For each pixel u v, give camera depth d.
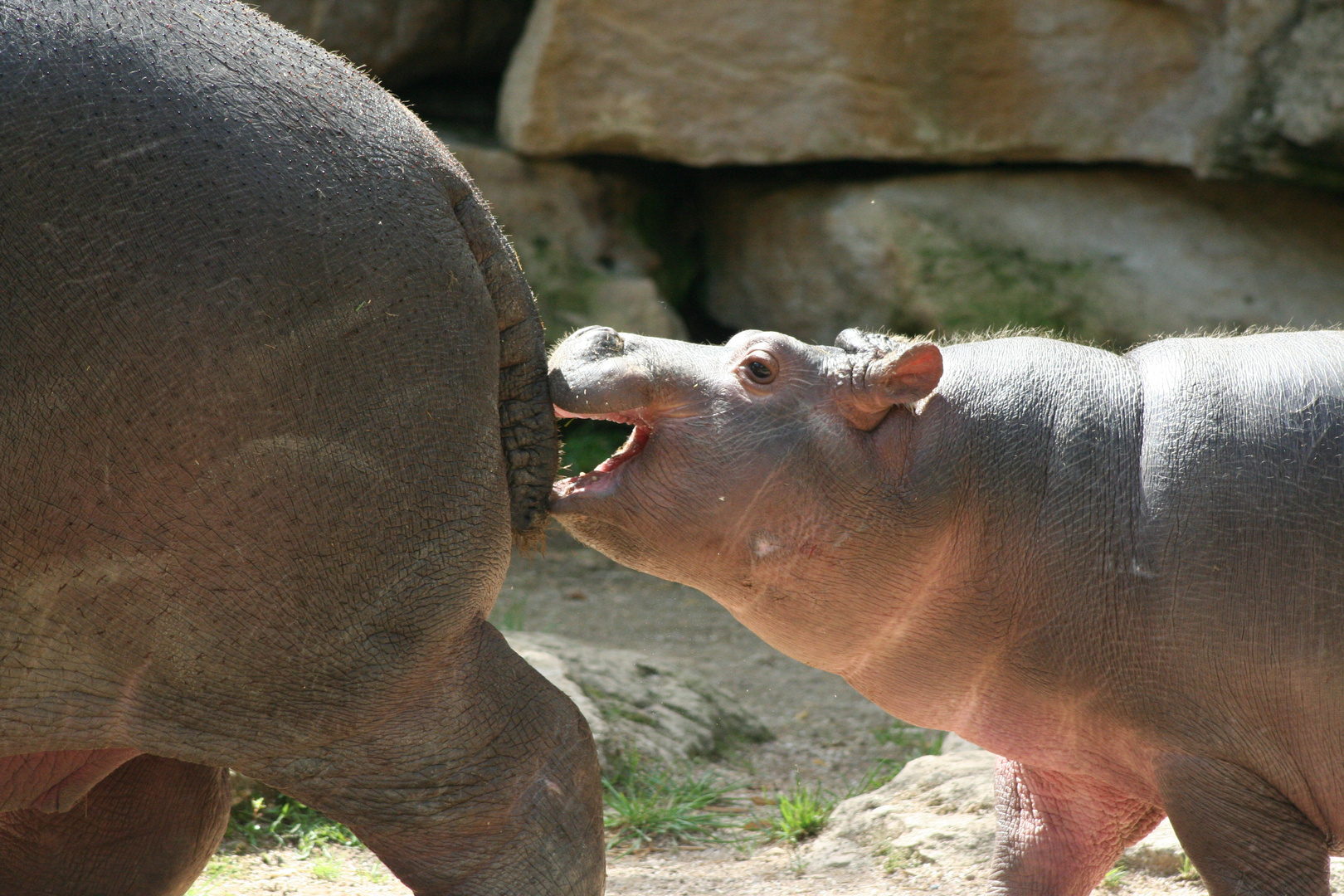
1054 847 8.93
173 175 6.15
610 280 25.03
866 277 24.73
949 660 8.11
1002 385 8.03
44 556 6.18
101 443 6.12
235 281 6.22
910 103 24.16
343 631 6.77
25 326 5.94
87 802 8.16
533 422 7.77
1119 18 23.42
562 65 24.42
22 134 5.92
